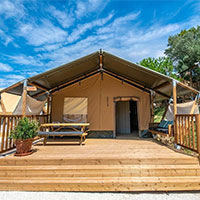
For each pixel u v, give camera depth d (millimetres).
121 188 2693
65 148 4074
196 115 3041
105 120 6234
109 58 4715
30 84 4684
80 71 5723
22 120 3531
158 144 4613
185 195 2578
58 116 6320
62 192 2686
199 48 14203
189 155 3254
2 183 2725
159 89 5637
